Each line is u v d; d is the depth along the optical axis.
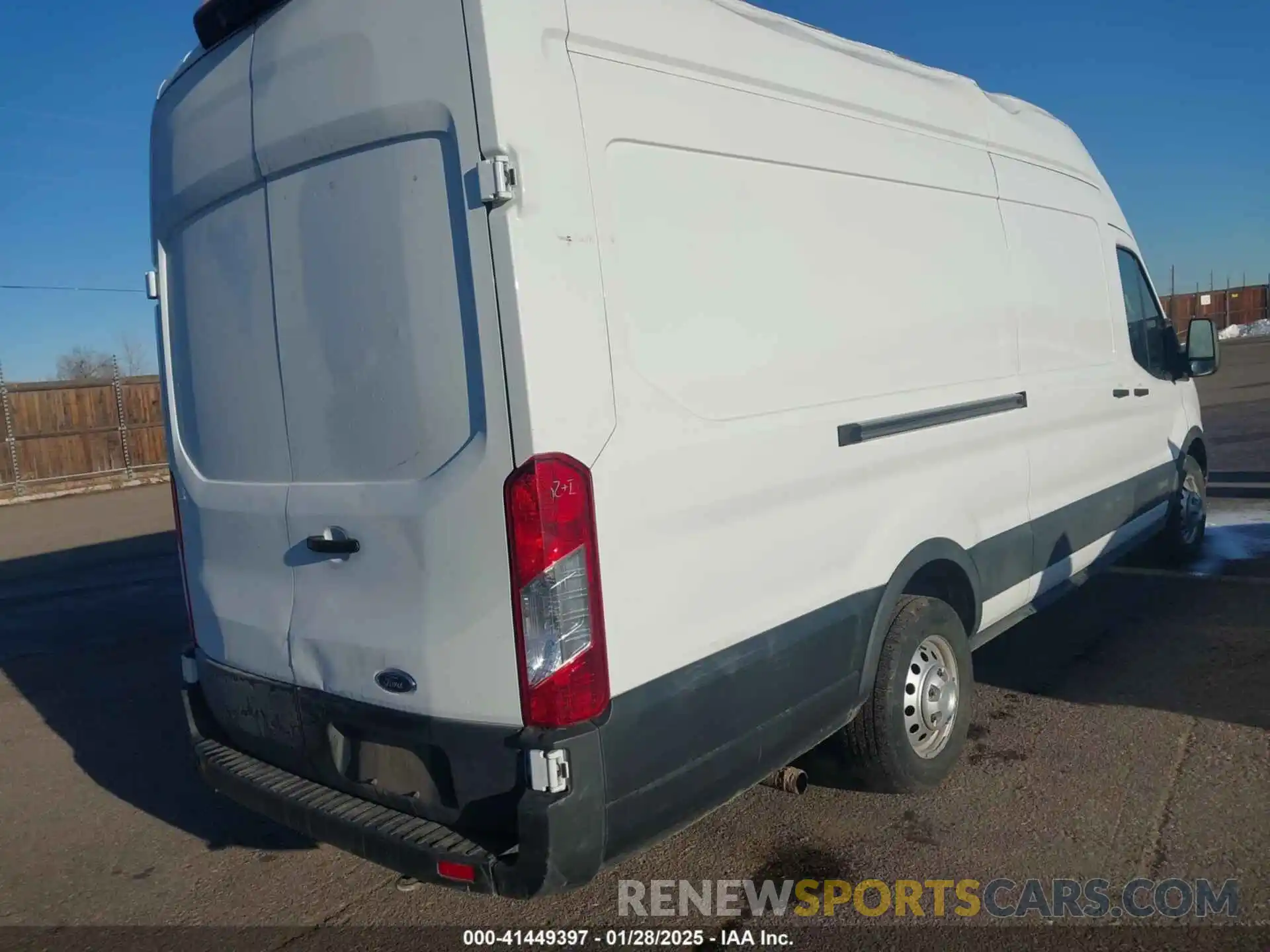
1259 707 4.46
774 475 3.03
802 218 3.27
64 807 4.57
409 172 2.59
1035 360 4.70
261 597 3.19
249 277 3.14
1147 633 5.62
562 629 2.43
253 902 3.60
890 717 3.62
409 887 3.62
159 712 5.82
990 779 3.99
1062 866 3.34
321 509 2.90
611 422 2.55
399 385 2.68
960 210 4.18
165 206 3.54
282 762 3.23
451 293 2.53
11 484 17.95
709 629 2.82
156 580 9.76
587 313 2.51
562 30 2.54
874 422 3.48
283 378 3.04
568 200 2.49
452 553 2.57
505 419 2.44
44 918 3.58
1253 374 22.83
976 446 4.12
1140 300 6.11
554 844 2.42
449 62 2.46
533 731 2.47
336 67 2.73
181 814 4.43
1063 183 5.21
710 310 2.88
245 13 2.97
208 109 3.21
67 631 7.89
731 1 3.14
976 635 4.28
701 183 2.90
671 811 2.72
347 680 2.89
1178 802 3.69
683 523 2.73
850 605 3.39
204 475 3.49
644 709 2.62
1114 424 5.52
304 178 2.89
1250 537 7.68
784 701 3.10
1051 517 4.79
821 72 3.47
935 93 4.14
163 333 3.69
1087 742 4.26
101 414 19.19
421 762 2.77
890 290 3.67
